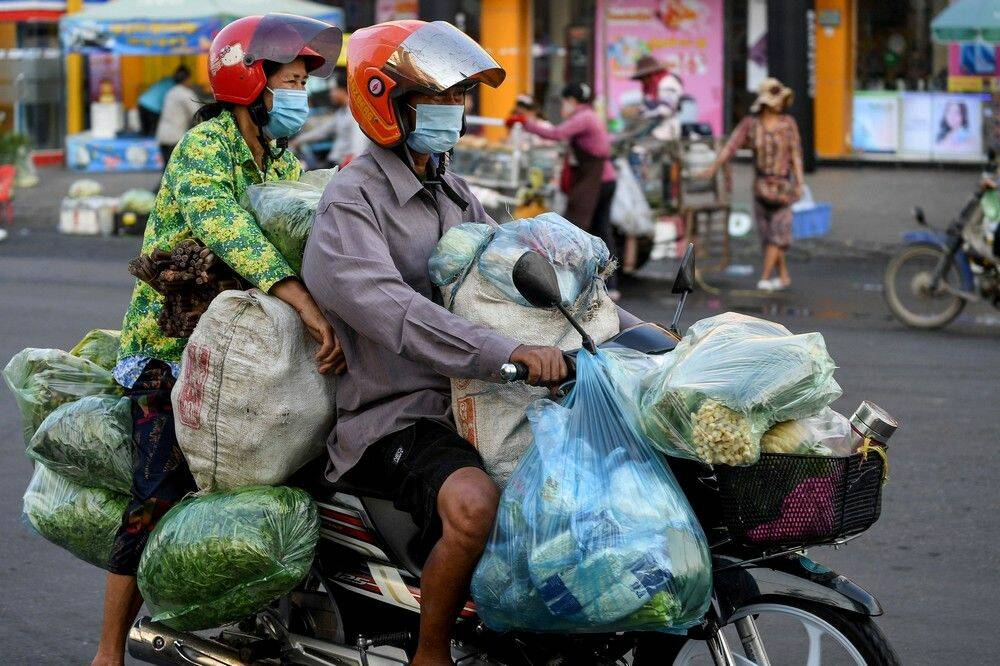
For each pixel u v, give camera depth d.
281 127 3.90
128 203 15.95
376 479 3.49
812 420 3.12
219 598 3.54
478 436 3.35
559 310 3.31
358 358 3.50
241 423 3.49
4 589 5.11
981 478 6.31
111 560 3.82
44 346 9.29
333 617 3.71
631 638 3.42
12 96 22.12
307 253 3.48
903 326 10.39
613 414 3.18
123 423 3.88
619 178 11.78
